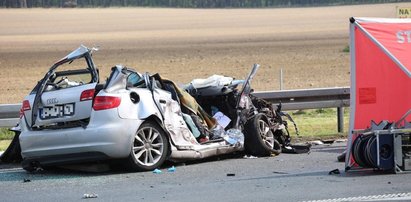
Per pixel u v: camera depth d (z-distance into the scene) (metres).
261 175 25.16
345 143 34.41
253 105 31.00
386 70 25.12
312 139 35.72
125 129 25.81
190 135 28.16
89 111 25.86
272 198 20.86
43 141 26.20
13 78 100.50
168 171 26.62
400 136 24.45
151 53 150.38
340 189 22.05
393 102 25.41
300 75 94.06
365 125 25.16
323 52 141.25
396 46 24.69
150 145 26.64
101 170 26.81
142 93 26.86
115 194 22.17
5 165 29.89
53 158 26.34
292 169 26.42
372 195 21.00
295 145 31.64
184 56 140.25
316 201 20.28
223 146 28.86
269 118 31.12
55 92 26.62
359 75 25.00
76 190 23.16
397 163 24.42
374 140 24.33
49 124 26.38
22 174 27.14
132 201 20.95
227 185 23.23
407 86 25.30
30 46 183.38
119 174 26.20
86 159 25.86
